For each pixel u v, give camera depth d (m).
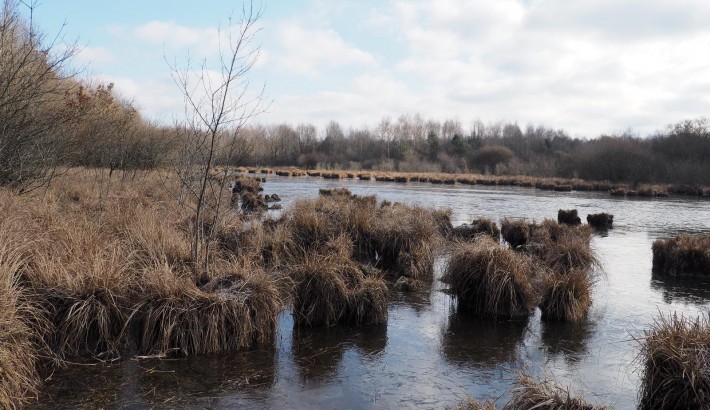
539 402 4.84
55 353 5.85
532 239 14.45
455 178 56.75
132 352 6.23
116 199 12.34
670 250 12.45
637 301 9.70
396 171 75.94
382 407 5.29
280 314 7.95
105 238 7.91
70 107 13.09
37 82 10.81
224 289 6.87
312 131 94.94
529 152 89.44
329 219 12.27
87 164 16.02
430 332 7.61
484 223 16.44
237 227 10.96
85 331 6.08
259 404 5.22
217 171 10.76
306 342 7.00
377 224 12.45
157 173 17.78
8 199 9.04
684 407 5.24
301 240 11.16
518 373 5.43
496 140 103.81
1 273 5.54
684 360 5.31
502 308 8.38
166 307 6.32
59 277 6.18
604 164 55.81
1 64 10.38
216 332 6.41
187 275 7.16
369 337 7.30
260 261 9.83
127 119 16.83
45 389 5.24
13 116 10.63
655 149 61.41
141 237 8.23
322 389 5.62
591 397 5.62
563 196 39.16
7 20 10.55
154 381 5.58
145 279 6.70
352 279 8.28
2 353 4.80
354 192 35.88
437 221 15.30
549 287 8.45
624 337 7.58
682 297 10.07
